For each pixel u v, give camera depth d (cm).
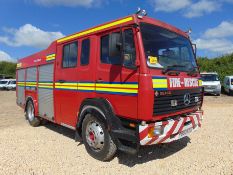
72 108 704
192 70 663
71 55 716
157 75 534
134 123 543
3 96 2723
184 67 631
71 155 639
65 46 745
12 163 589
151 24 575
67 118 730
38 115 923
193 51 707
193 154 640
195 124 640
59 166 572
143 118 514
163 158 616
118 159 611
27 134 841
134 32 538
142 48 527
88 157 625
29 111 1002
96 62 620
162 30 601
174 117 588
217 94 2516
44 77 866
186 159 608
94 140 611
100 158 600
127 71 543
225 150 667
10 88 3950
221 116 1159
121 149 549
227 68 3247
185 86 609
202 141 744
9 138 792
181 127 582
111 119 568
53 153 653
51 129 916
